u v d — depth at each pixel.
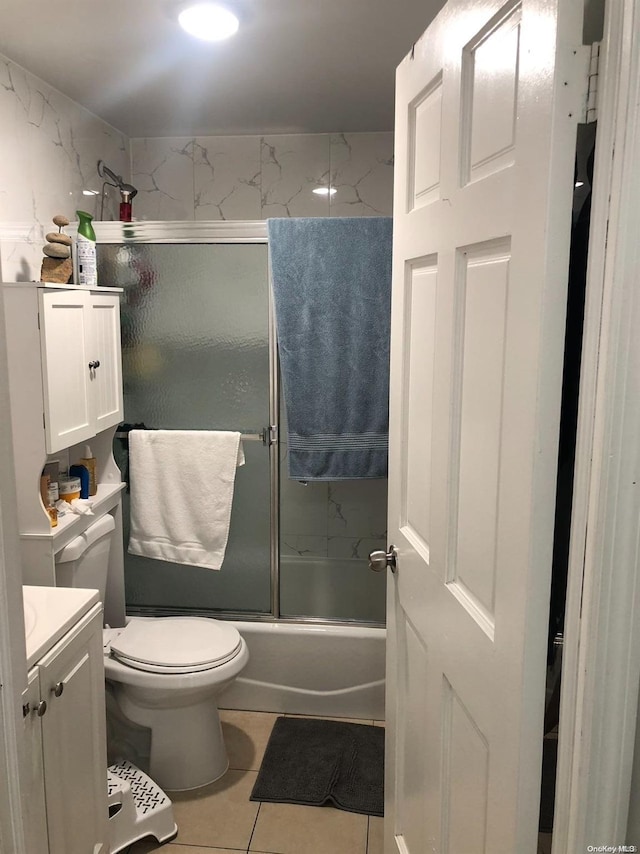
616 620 0.79
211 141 3.14
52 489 2.06
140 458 2.49
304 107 2.69
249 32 1.94
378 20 1.86
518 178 0.87
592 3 0.77
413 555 1.40
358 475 2.43
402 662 1.55
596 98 0.76
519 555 0.89
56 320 1.88
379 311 2.35
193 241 2.43
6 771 0.86
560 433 0.92
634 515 0.77
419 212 1.30
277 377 2.48
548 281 0.81
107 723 2.23
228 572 2.63
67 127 2.53
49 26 1.89
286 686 2.57
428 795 1.35
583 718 0.82
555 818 0.89
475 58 1.03
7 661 0.84
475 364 1.05
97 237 2.45
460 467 1.14
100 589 2.29
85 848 1.58
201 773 2.16
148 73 2.28
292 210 3.15
